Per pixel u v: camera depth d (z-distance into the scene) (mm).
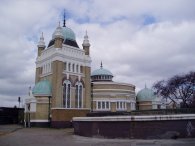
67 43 68812
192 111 37062
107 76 81812
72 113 62625
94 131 38656
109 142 32469
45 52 69312
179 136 33906
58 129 55969
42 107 61844
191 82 74750
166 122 34062
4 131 49219
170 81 79812
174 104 79125
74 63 67125
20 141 34375
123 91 74125
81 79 67938
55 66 62906
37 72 71188
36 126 60688
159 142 30984
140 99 84938
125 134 35312
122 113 39906
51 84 64125
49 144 31297
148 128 34219
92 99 71062
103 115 42125
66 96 63688
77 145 30188
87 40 71938
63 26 72938
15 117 76188
